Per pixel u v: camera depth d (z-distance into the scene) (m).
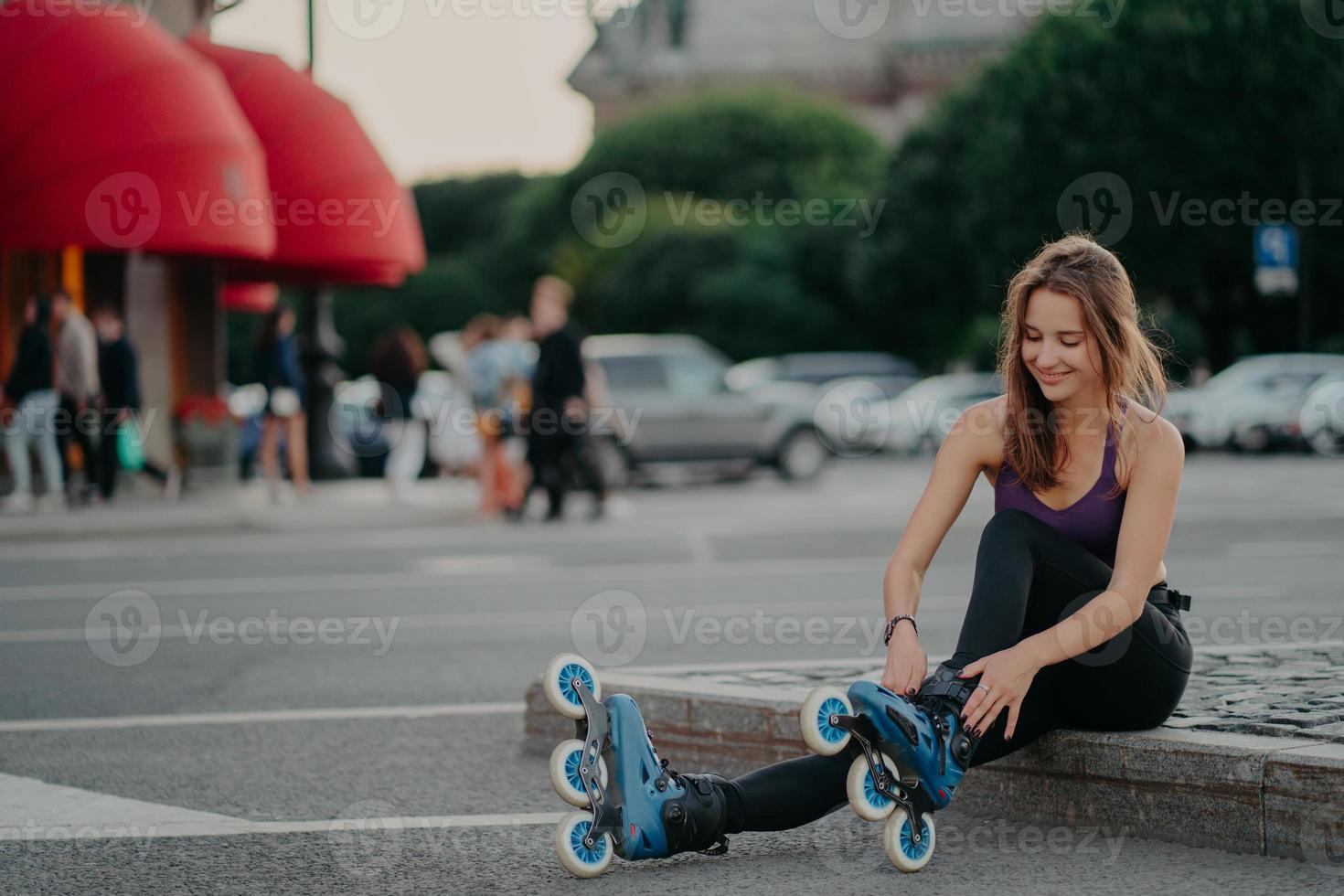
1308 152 28.30
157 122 15.68
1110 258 3.98
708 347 50.25
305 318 23.16
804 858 4.08
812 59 78.25
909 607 4.06
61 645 8.62
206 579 11.86
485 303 69.06
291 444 19.64
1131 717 4.11
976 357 45.97
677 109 60.56
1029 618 4.01
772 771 3.91
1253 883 3.65
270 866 4.16
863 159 58.81
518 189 82.56
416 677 7.43
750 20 80.44
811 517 17.34
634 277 53.44
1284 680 5.10
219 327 20.83
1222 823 3.93
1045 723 4.09
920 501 4.19
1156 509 3.92
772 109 59.34
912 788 3.77
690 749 5.04
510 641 8.52
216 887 3.96
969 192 40.03
